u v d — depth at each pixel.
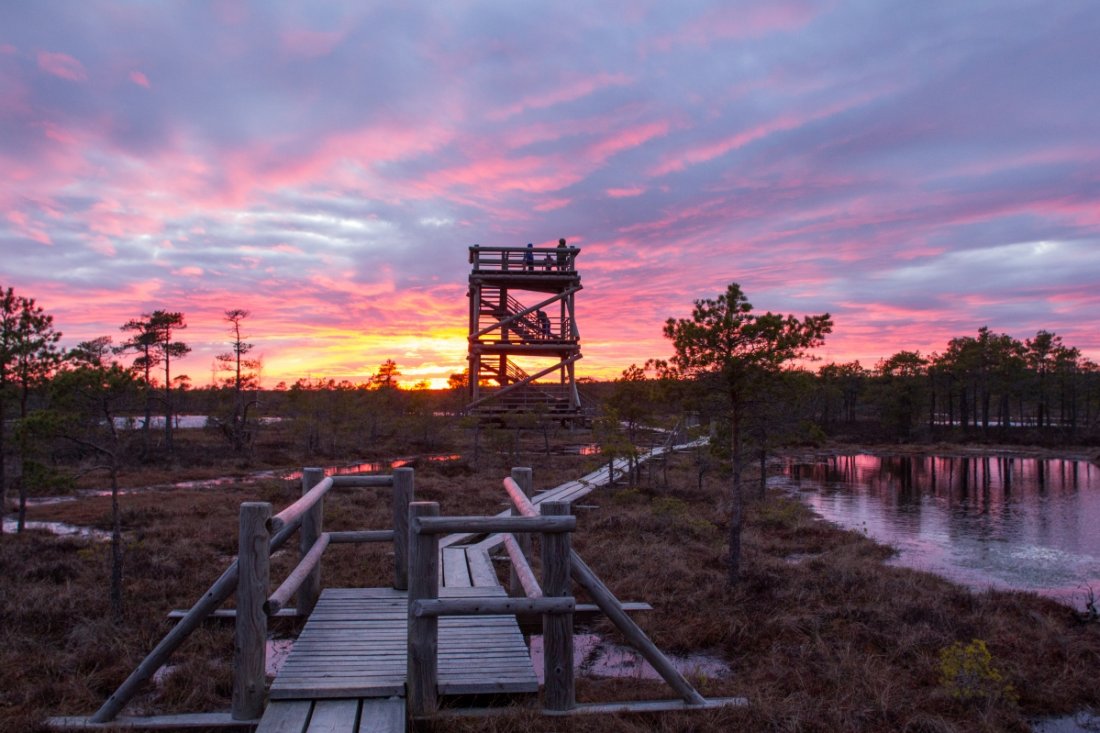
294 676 5.71
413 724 5.37
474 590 8.27
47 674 6.84
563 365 45.06
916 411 64.88
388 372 69.44
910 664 7.99
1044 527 20.72
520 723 5.44
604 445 26.06
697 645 8.67
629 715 5.88
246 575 5.50
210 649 7.73
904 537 19.00
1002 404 78.62
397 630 6.90
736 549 11.42
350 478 8.63
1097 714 6.93
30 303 15.11
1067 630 9.66
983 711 6.68
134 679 5.59
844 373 74.94
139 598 9.75
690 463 35.19
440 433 49.88
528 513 6.04
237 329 42.38
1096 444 56.47
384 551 12.61
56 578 10.97
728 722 5.93
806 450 52.66
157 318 39.19
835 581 11.69
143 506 19.84
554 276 43.69
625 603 9.94
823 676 7.37
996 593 11.73
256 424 44.38
